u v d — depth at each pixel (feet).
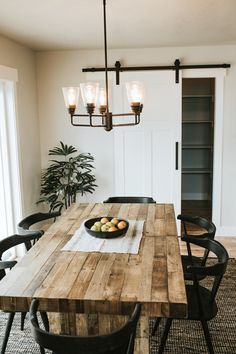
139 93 7.79
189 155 22.31
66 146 15.58
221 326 9.27
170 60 15.24
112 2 8.70
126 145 16.11
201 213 19.52
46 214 10.78
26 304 5.75
